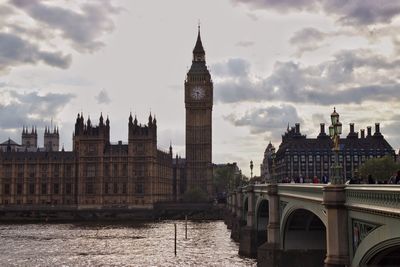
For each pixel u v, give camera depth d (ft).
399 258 125.08
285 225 229.86
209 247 384.06
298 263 230.48
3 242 426.51
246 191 374.84
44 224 645.92
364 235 123.24
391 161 506.89
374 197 113.39
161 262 312.29
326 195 136.56
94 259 328.29
